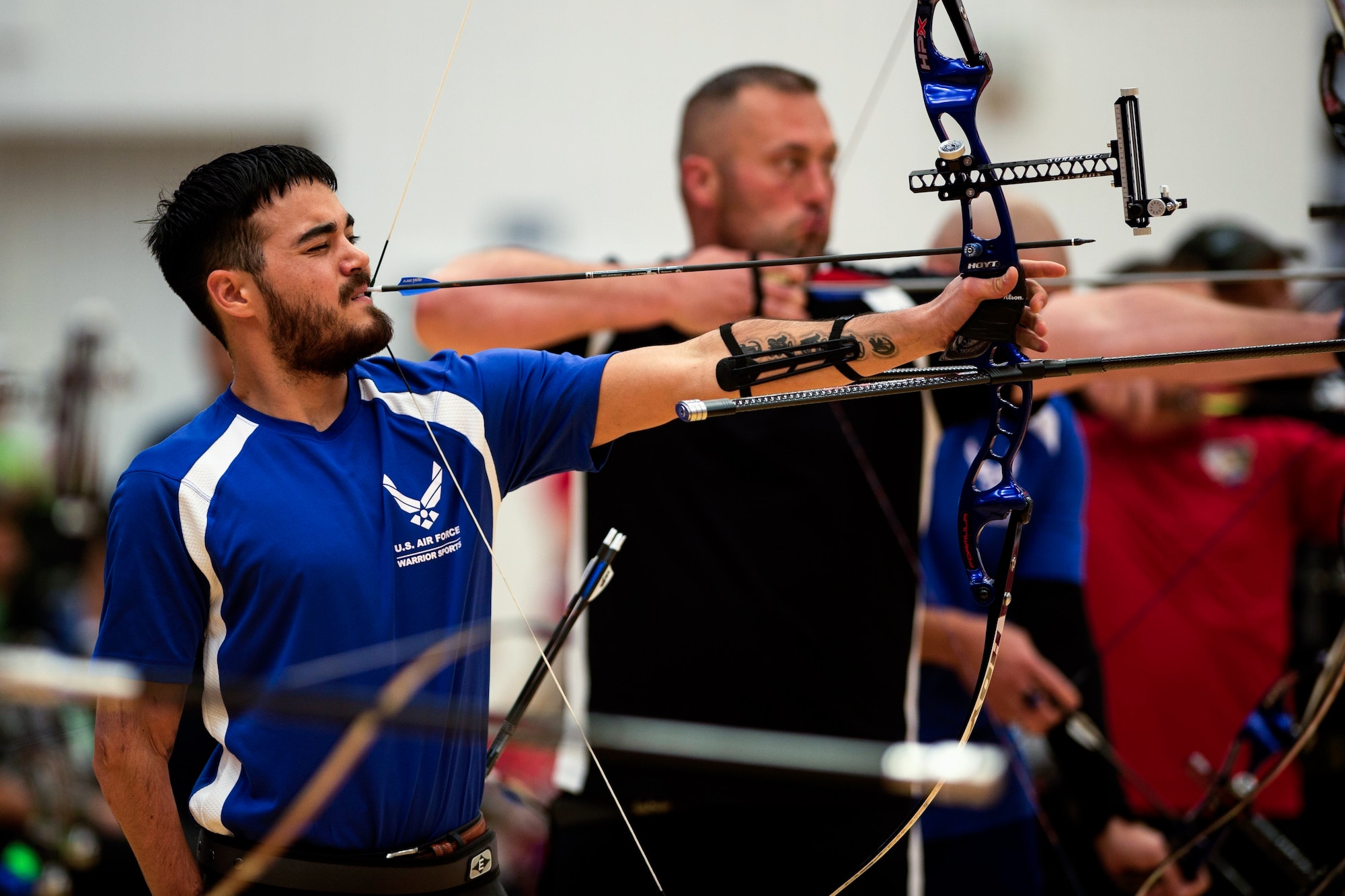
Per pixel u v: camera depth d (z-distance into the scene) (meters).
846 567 8.66
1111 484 11.28
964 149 5.53
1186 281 9.74
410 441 6.53
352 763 6.09
